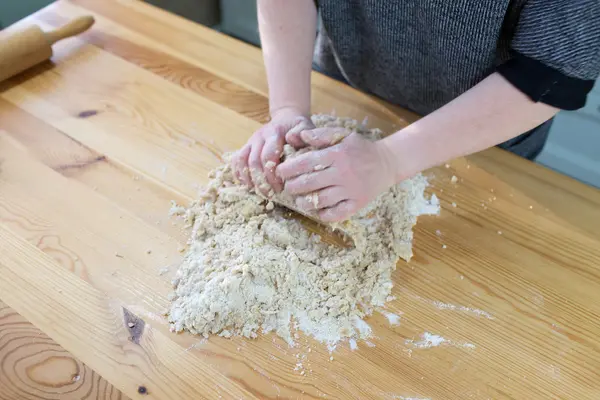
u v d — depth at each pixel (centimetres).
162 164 75
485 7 63
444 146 65
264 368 56
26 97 85
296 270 63
